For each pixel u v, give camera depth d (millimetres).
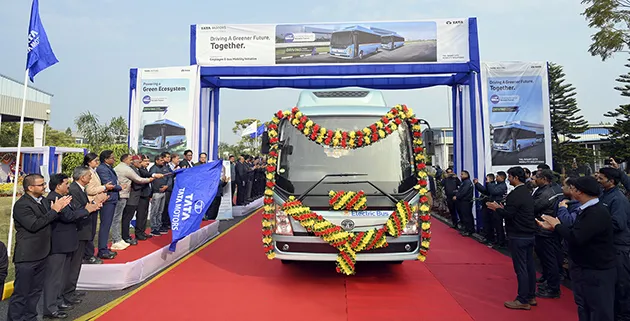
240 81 12898
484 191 9016
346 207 5418
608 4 12758
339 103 6676
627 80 27016
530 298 4973
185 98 11070
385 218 5477
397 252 5477
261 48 10938
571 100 34250
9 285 5246
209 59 11055
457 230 10875
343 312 4793
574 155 33188
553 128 34750
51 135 39969
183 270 6613
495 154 10406
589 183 3607
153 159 11039
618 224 4176
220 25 11031
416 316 4676
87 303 5078
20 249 4055
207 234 9141
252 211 14602
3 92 27844
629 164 6316
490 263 7141
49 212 4141
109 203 6973
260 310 4848
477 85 10469
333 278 6207
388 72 10688
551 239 5340
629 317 4082
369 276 6312
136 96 11227
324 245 5410
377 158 5812
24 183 4137
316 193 5582
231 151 43219
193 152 11062
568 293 5551
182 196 7207
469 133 12102
